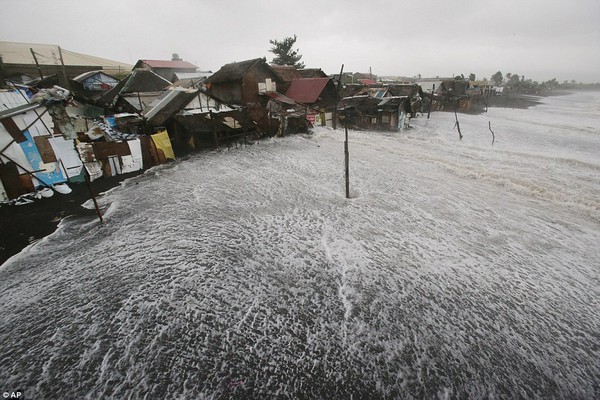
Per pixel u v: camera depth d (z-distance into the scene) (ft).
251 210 45.98
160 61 179.93
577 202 47.24
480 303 28.66
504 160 68.44
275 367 22.58
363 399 20.54
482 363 22.99
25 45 141.69
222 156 72.54
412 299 29.19
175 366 22.45
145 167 63.26
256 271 32.73
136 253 35.27
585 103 244.83
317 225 42.16
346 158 48.16
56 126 49.29
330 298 29.25
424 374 22.18
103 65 173.27
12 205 45.27
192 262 33.94
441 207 47.14
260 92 119.75
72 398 20.29
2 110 48.78
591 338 25.03
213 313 27.20
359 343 24.59
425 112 173.27
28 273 31.68
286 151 77.92
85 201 47.62
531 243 37.70
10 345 23.97
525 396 20.75
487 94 235.20
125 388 20.93
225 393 20.74
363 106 110.63
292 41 183.62
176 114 76.59
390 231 40.73
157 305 27.91
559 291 30.01
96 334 24.91
